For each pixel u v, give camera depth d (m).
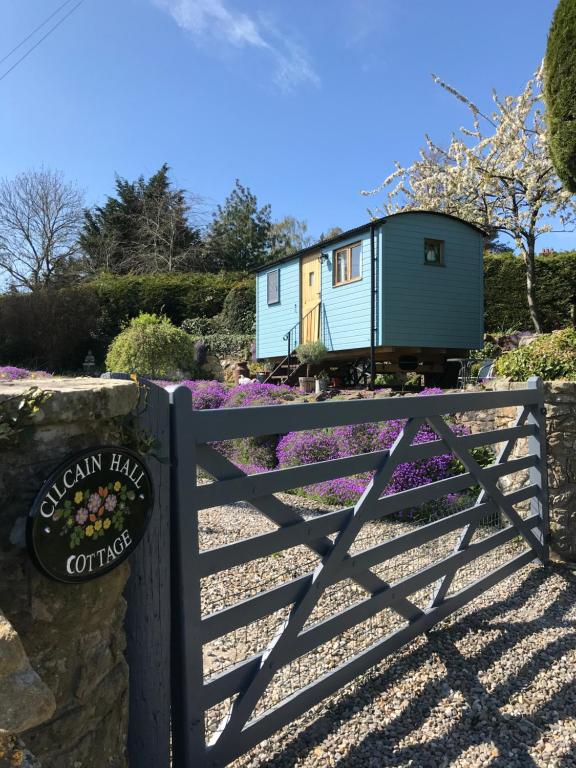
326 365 13.07
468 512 3.13
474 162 12.61
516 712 2.24
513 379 5.57
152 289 21.25
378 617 2.92
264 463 6.92
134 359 12.56
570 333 5.74
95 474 1.24
